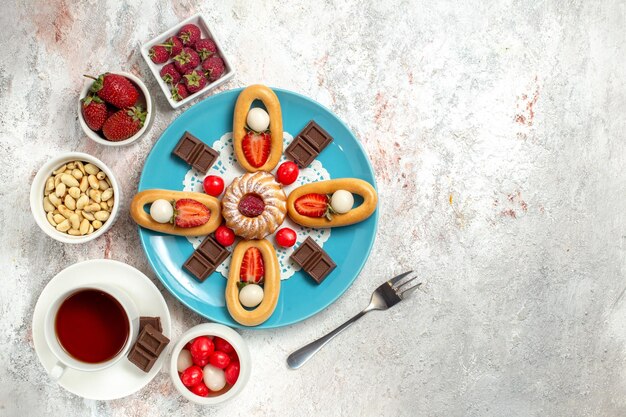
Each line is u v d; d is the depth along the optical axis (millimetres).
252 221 815
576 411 917
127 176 866
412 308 893
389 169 892
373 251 886
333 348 882
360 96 889
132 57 867
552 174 914
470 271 902
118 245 865
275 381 874
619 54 917
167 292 862
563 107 914
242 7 875
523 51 907
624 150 920
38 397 860
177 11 869
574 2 911
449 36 897
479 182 903
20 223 860
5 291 858
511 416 907
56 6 857
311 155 837
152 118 832
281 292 845
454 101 899
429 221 896
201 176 847
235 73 871
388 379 890
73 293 771
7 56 857
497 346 906
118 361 792
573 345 917
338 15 885
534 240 912
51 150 865
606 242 922
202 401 794
